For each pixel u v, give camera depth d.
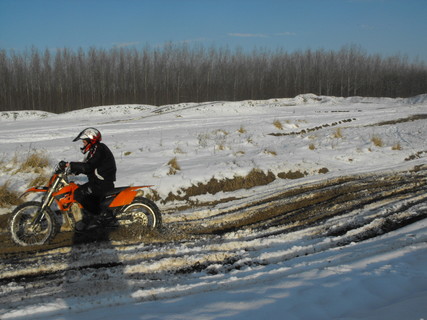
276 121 19.83
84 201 6.23
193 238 6.38
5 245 6.01
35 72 60.78
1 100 59.31
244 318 3.44
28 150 12.61
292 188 9.55
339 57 73.81
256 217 7.61
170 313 3.70
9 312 3.94
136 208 6.52
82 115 42.34
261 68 71.25
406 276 4.22
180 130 19.02
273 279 4.74
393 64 79.50
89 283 4.71
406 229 6.33
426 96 44.84
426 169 11.51
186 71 66.62
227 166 10.38
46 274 4.99
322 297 3.85
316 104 44.12
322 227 6.76
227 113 35.72
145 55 64.56
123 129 20.41
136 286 4.64
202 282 4.71
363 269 4.62
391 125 19.61
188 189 9.20
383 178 10.37
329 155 12.53
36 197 8.11
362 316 3.34
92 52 62.41
